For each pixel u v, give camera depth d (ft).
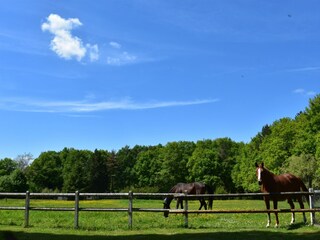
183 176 320.29
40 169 350.23
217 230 41.70
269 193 44.29
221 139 334.24
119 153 394.93
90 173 337.72
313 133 173.58
